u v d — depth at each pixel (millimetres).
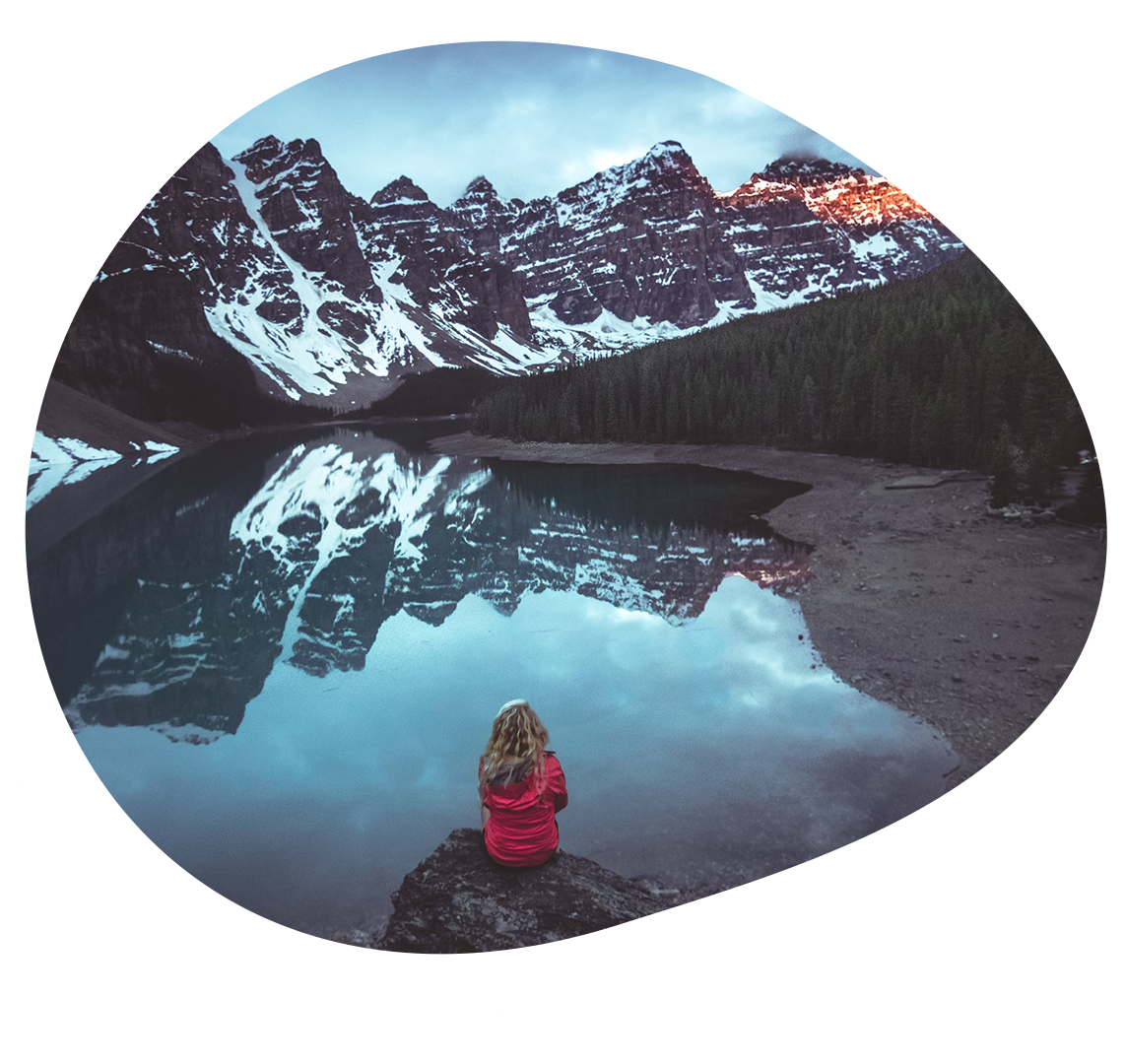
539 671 10711
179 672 11352
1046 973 4168
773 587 15438
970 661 10188
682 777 7121
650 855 5805
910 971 4047
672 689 9719
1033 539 17312
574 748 7895
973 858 5695
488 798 3980
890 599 13695
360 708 9508
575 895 3865
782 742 7930
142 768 7734
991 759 7387
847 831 6137
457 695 9867
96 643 13086
